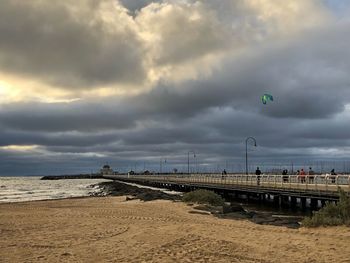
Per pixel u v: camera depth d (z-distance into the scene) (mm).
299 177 35094
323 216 18156
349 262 10992
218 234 15797
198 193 35531
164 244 13516
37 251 12789
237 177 52562
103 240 14805
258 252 12391
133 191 66312
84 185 130375
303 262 11070
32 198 59875
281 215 27750
